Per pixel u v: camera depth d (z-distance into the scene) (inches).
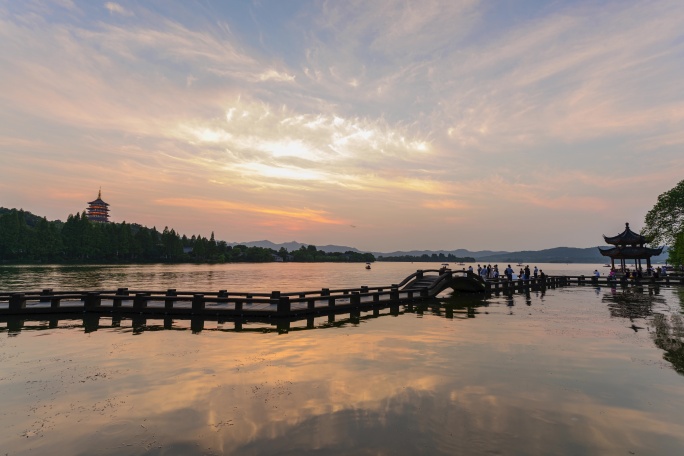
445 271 1338.6
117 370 413.7
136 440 254.4
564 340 575.5
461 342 564.7
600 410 306.7
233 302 878.4
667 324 717.9
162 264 6166.3
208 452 238.5
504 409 308.2
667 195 1918.1
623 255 1982.0
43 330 654.5
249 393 344.5
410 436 259.9
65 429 270.4
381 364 442.3
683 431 270.1
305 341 575.5
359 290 1042.1
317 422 282.7
